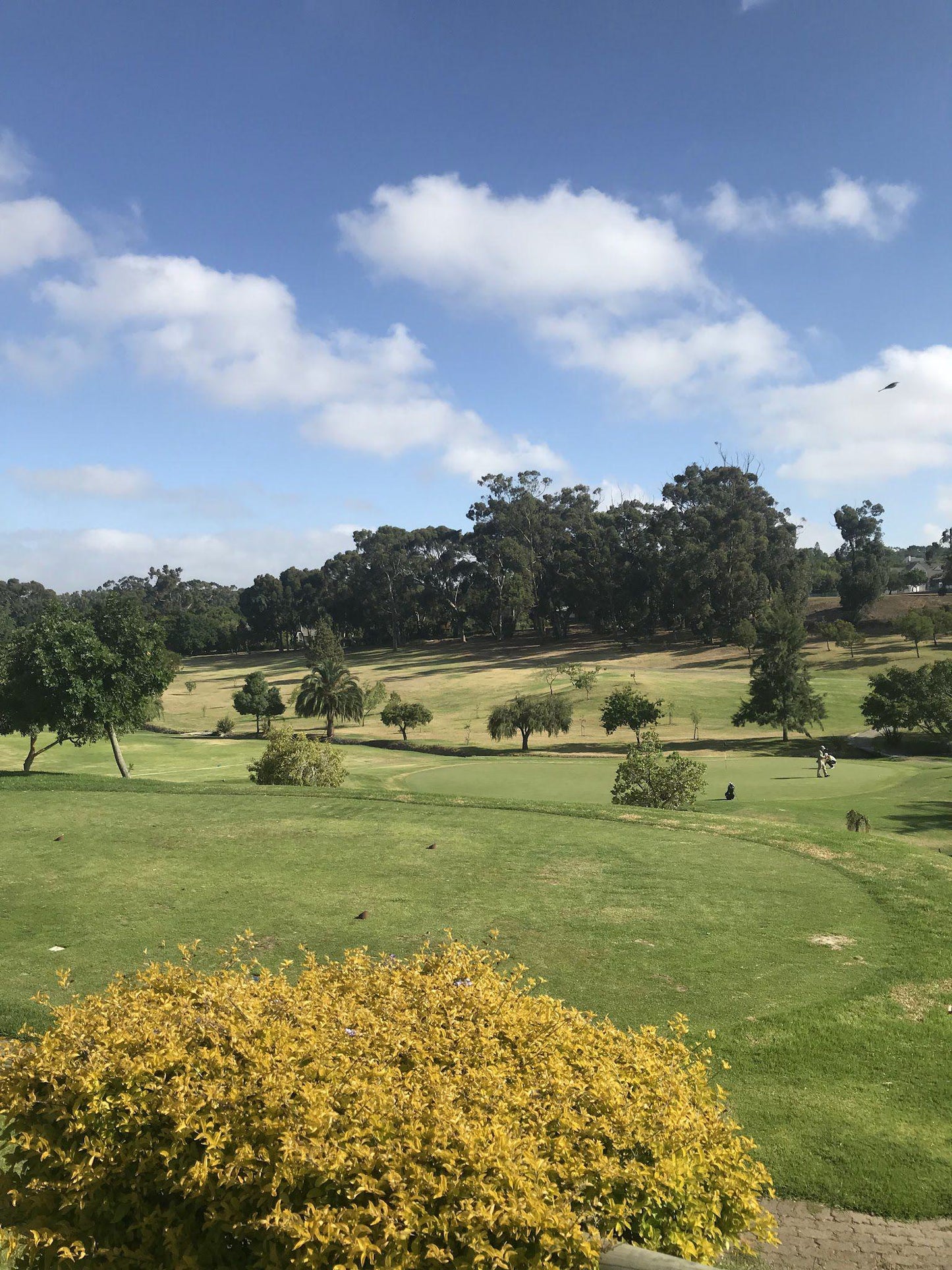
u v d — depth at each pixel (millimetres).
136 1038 4594
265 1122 4008
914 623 99562
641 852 15641
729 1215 4477
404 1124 4023
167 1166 4062
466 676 114500
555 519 146125
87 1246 4020
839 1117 7332
